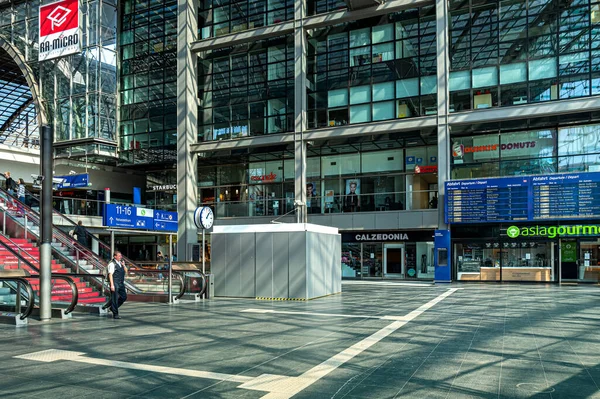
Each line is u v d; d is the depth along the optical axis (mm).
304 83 30688
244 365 7258
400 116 28703
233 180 35406
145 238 38938
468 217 26484
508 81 26438
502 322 11453
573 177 24703
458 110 27344
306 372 6832
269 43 32562
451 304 15430
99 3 36875
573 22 25359
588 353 7996
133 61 38250
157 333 10133
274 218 33312
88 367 7156
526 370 6895
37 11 38688
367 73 29719
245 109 33031
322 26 30672
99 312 13547
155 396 5742
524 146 27250
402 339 9305
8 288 13312
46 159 12547
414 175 30484
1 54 44375
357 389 5996
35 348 8578
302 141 30344
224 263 18719
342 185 32000
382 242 29859
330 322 11586
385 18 29453
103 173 40594
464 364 7266
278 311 13836
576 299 16953
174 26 36844
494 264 26516
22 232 18875
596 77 24766
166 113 36844
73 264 17516
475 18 27391
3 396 5762
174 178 39562
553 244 25547
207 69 34469
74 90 36969
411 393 5828
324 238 18891
